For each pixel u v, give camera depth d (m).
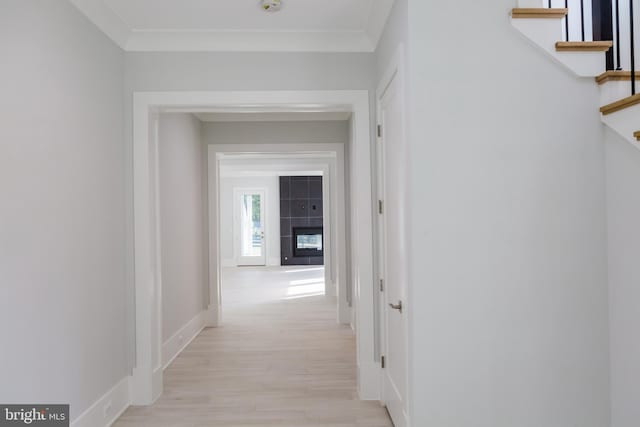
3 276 1.87
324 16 2.92
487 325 2.14
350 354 4.36
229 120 5.62
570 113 2.17
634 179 2.01
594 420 2.16
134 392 3.12
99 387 2.71
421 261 2.13
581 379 2.16
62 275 2.31
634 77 2.11
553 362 2.15
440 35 2.16
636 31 2.48
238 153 5.84
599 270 2.17
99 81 2.77
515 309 2.15
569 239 2.17
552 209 2.17
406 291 2.26
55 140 2.27
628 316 2.06
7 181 1.89
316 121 5.78
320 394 3.33
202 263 5.59
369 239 3.20
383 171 3.03
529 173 2.17
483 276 2.15
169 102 3.16
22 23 2.01
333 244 7.18
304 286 8.88
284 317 6.07
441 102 2.15
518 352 2.15
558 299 2.16
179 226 4.58
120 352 3.01
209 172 5.68
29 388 2.03
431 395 2.12
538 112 2.17
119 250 3.03
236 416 2.95
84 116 2.57
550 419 2.15
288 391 3.39
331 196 7.25
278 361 4.16
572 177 2.17
